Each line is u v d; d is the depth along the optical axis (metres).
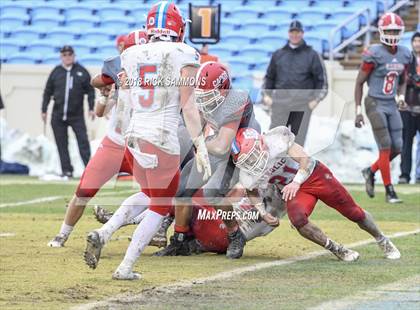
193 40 38.16
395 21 34.97
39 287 17.95
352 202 21.52
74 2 64.31
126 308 16.03
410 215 31.91
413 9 58.25
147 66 18.03
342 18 58.91
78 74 46.78
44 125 47.78
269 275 19.52
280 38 58.62
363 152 46.59
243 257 22.27
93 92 46.94
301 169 20.73
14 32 62.50
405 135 45.19
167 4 18.72
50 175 47.88
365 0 59.59
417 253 22.80
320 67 38.91
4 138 51.81
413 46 43.84
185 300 16.75
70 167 47.78
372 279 19.02
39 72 52.84
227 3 62.44
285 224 28.86
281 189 21.56
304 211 21.20
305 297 17.06
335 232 27.12
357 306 16.20
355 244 24.52
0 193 39.81
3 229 27.44
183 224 22.25
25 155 51.50
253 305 16.31
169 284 18.38
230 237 22.00
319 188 21.22
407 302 16.56
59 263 21.00
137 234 18.78
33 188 42.28
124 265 18.81
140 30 21.61
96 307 16.08
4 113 52.88
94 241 18.25
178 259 21.91
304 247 24.00
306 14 59.88
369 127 46.78
